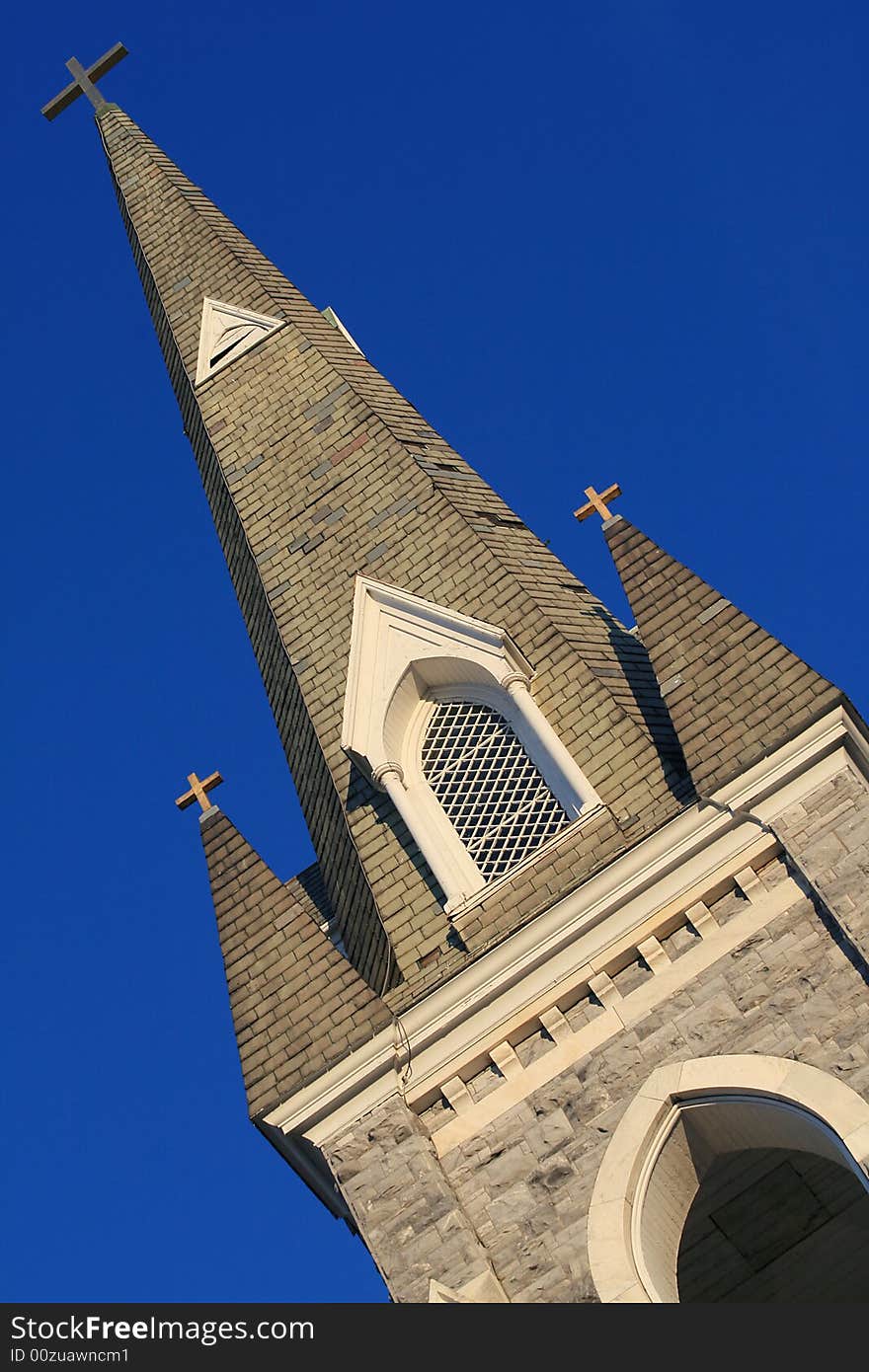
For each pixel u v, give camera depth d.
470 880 29.36
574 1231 25.34
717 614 29.81
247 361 38.91
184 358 39.91
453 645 31.55
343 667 32.97
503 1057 27.05
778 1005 26.09
